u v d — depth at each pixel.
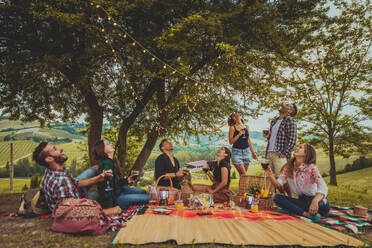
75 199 2.84
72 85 7.91
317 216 3.30
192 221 3.13
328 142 16.17
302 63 7.11
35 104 8.16
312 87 12.88
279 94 9.34
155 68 6.61
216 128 9.58
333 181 15.41
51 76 6.95
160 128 8.53
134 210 3.73
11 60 6.12
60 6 5.27
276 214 3.68
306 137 16.56
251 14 5.41
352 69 13.32
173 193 4.24
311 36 6.84
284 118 4.81
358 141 14.84
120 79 7.46
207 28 5.41
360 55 12.38
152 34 6.10
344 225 3.11
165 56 6.46
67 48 6.03
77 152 101.62
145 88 8.29
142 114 9.72
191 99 7.11
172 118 10.04
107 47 5.79
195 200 3.97
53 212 2.85
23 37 5.70
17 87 6.71
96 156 3.64
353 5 10.91
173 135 10.96
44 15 4.89
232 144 5.36
